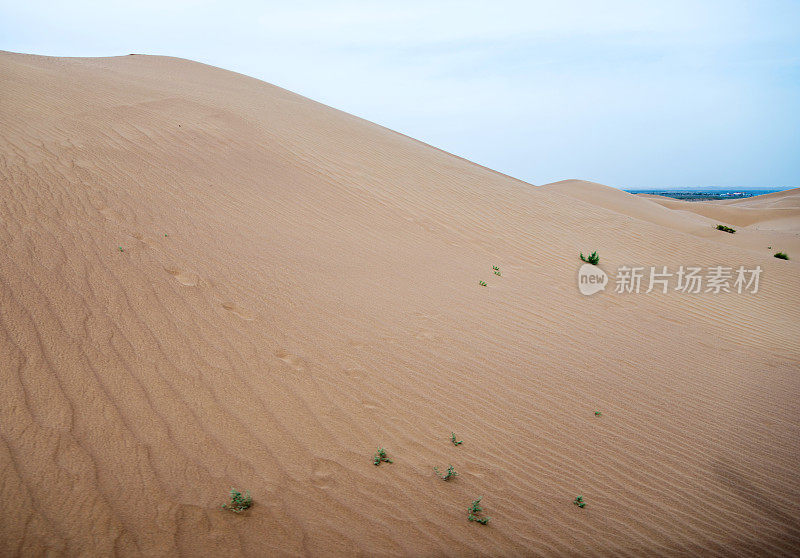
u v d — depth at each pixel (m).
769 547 3.59
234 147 12.33
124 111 12.49
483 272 9.51
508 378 5.64
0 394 3.36
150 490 2.97
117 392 3.72
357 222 10.41
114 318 4.64
